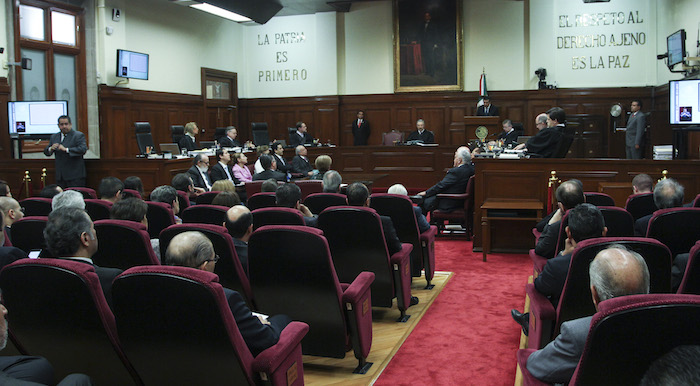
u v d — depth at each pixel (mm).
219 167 8328
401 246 4078
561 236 3396
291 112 14500
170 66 12336
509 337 3863
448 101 13656
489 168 6586
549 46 12727
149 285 1996
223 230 3053
